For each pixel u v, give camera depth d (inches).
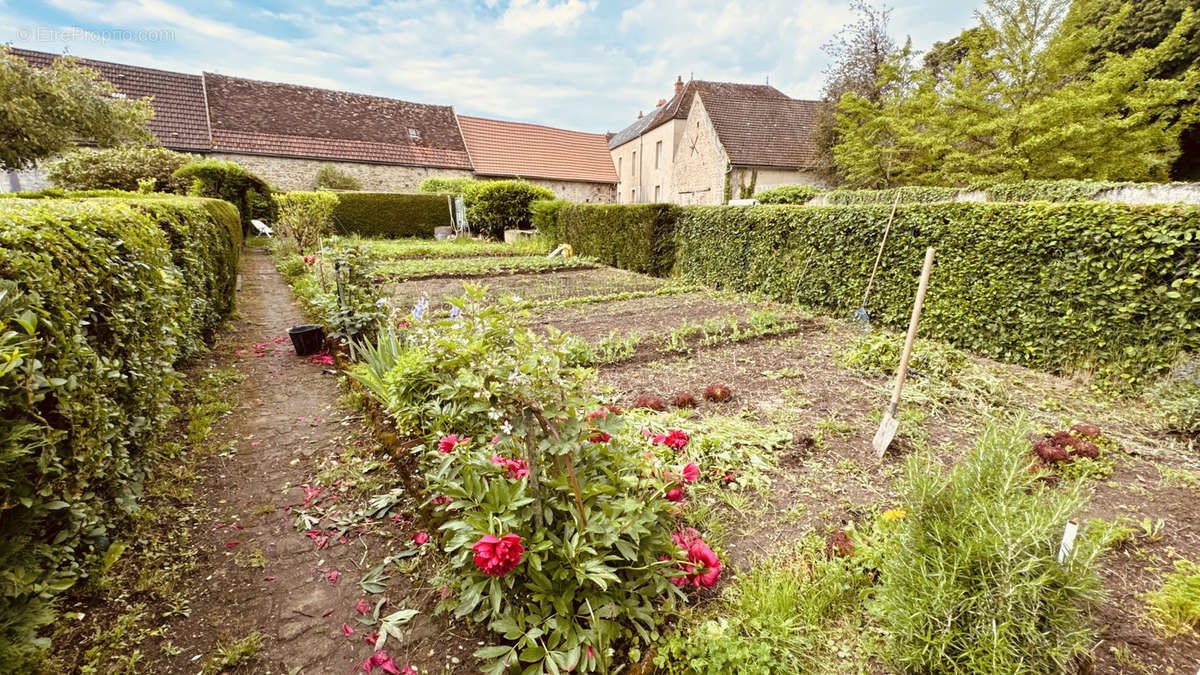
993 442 66.1
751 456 111.0
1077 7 424.2
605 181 1103.6
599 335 219.1
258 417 139.3
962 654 53.6
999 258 188.4
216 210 250.1
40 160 620.4
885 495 99.9
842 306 255.3
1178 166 654.5
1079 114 418.6
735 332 212.7
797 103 884.6
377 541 89.0
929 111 530.0
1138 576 77.9
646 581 68.8
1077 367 168.9
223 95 761.0
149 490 98.3
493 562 55.9
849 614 70.3
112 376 79.5
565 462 66.7
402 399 118.4
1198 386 131.8
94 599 71.6
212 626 69.9
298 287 307.1
